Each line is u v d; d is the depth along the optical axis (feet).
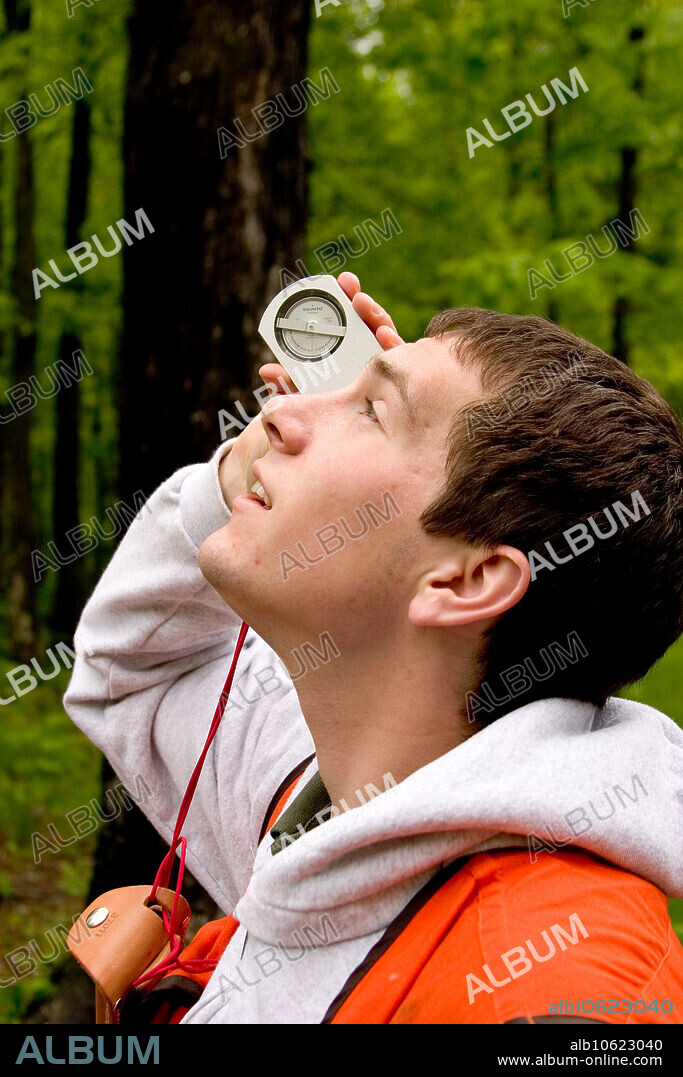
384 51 23.36
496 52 23.85
